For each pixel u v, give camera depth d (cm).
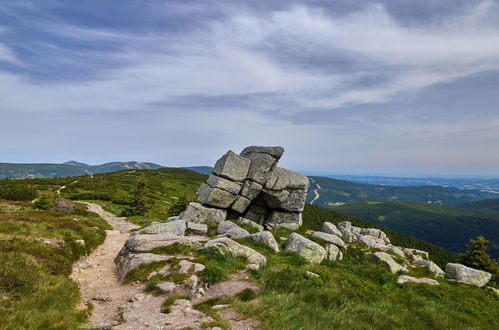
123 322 1088
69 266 1848
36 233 2239
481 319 1666
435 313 1588
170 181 16700
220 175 3494
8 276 1215
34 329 945
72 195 7556
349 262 2547
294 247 2481
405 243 12269
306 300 1399
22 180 9806
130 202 7788
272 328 1023
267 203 3806
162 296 1399
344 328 1120
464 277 2500
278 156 3566
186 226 2875
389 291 1889
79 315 1142
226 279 1580
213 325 1023
